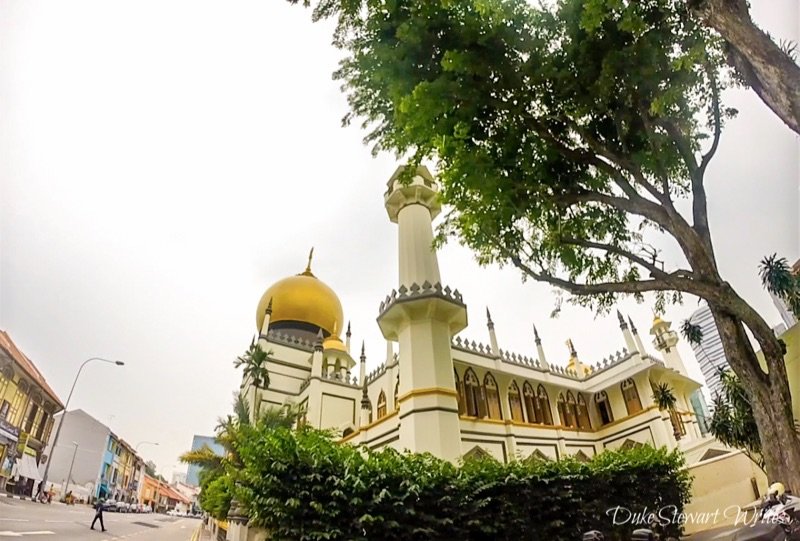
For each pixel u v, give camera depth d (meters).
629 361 33.56
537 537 10.52
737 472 15.86
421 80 10.63
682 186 12.32
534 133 11.23
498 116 11.19
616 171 10.98
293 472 9.08
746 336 9.00
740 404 12.71
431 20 10.20
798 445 7.71
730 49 8.40
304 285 46.03
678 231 9.41
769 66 6.44
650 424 30.56
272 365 37.25
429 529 9.34
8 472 33.88
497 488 10.71
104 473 59.28
